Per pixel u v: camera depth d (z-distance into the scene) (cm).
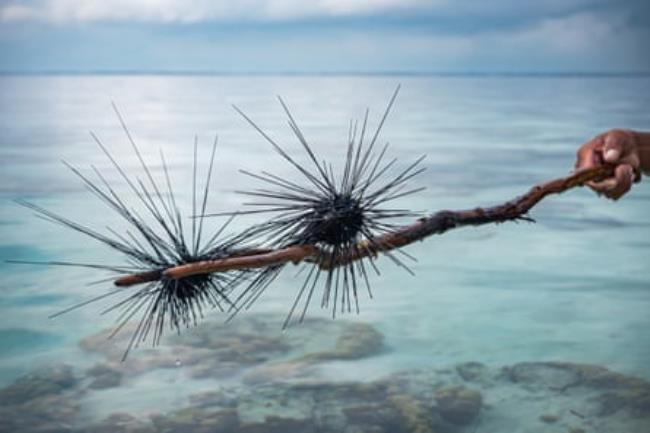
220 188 2209
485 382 872
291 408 786
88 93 9069
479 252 1590
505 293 1313
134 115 5309
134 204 1972
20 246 1588
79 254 1524
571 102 7050
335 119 4894
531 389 845
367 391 831
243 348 965
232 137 3753
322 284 1293
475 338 1062
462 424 751
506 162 2783
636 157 244
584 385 850
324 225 206
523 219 230
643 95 8588
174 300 201
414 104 6812
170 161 2850
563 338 1077
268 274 209
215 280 208
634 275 1425
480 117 5097
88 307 1193
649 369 943
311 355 948
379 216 214
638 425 742
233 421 755
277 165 2681
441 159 2856
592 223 1836
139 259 204
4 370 920
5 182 2319
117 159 2884
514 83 14650
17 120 4653
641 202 2066
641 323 1153
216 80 17025
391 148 3206
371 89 10950
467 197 2092
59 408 800
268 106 6425
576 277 1416
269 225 212
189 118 5044
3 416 777
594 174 240
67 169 2598
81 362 940
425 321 1141
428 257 1552
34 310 1191
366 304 1221
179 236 212
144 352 954
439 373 902
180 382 863
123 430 743
